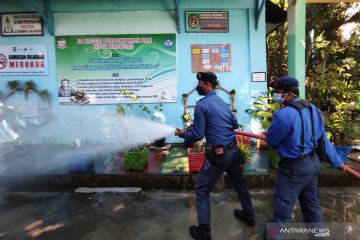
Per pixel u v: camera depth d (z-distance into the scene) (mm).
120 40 5977
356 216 3535
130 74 6055
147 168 4711
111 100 6109
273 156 4535
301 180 2570
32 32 5977
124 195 4215
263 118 5012
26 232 3305
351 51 9180
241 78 6078
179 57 6020
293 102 2646
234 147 3088
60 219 3578
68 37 5973
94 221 3520
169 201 4012
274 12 6512
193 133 2982
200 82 3133
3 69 6066
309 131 2572
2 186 4500
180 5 5887
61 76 6059
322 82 5266
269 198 4031
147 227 3367
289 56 5703
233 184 3379
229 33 5992
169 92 6090
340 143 4973
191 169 4402
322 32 8844
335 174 4363
